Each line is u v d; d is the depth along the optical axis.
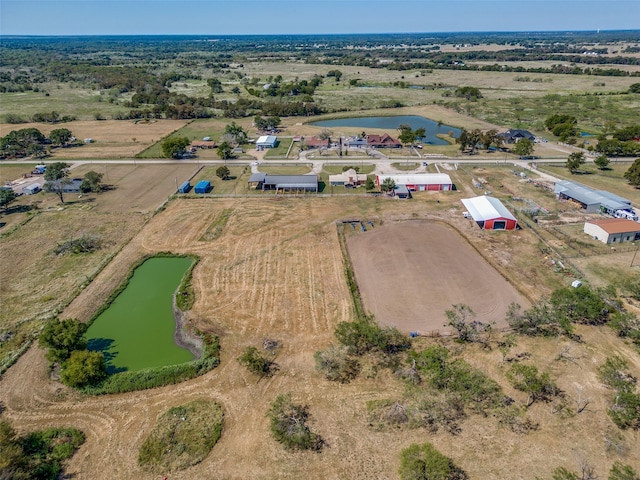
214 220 71.38
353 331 40.91
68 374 37.06
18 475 28.75
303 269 56.50
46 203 79.19
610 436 32.28
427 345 42.41
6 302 50.25
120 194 83.50
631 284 48.91
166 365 41.00
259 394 37.09
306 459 31.17
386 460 30.92
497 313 46.94
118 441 32.81
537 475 29.53
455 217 71.44
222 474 30.20
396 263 57.72
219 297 50.75
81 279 54.81
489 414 34.47
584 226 64.94
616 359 39.38
